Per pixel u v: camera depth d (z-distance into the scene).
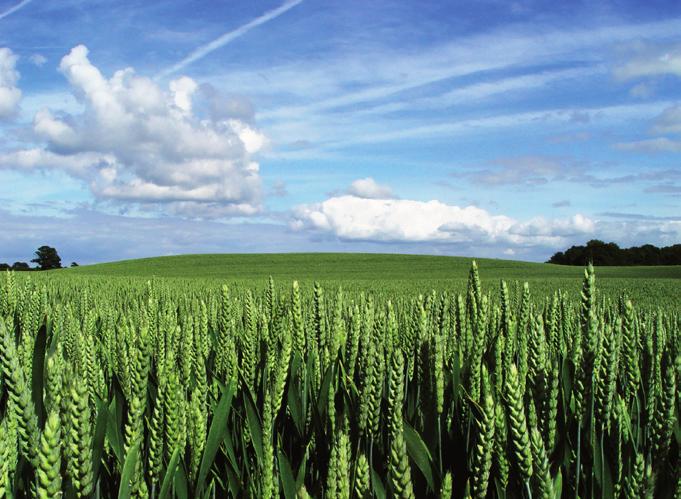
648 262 111.81
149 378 2.62
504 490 1.58
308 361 2.88
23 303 5.30
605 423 1.96
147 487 1.82
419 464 1.75
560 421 1.91
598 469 1.88
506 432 1.61
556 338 3.16
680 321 3.62
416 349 2.68
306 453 2.03
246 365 2.93
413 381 2.63
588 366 1.96
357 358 2.98
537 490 1.48
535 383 1.86
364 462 1.65
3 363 1.39
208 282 25.47
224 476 2.43
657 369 2.52
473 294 3.10
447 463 2.06
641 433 2.39
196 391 2.39
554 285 32.53
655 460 1.86
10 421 1.72
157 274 70.69
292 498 1.79
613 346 1.93
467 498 1.61
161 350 3.31
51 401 1.73
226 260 92.06
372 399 2.14
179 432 1.93
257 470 2.13
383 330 3.12
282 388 2.44
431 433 2.03
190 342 3.15
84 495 1.37
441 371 2.09
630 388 2.65
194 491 2.01
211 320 4.84
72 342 3.83
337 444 1.76
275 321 3.76
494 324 3.46
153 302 3.71
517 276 61.88
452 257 93.00
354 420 2.18
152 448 1.81
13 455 1.72
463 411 2.37
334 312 3.28
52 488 1.23
